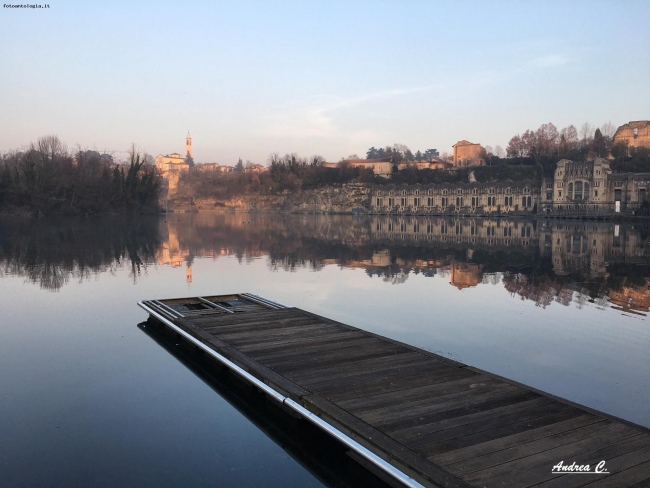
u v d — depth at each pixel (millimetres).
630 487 6070
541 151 165750
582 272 28078
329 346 11766
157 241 44781
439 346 13469
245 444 8320
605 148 155000
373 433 7363
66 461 7730
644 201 107938
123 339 13859
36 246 38406
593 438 7266
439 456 6734
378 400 8586
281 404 9523
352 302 19141
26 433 8570
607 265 31438
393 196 168125
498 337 14367
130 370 11523
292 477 7406
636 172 130625
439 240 53188
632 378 11164
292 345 11812
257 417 9266
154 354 12641
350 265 30141
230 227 71188
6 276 23906
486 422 7766
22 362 11984
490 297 20312
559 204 129500
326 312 17406
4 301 18469
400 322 16062
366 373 9938
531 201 138750
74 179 95938
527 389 9109
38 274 24672
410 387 9211
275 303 16594
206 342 12188
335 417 7895
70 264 28469
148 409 9539
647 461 6648
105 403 9781
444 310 17859
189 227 69125
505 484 6102
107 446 8188
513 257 36062
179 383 10781
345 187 182125
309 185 187875
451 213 148250
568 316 17000
